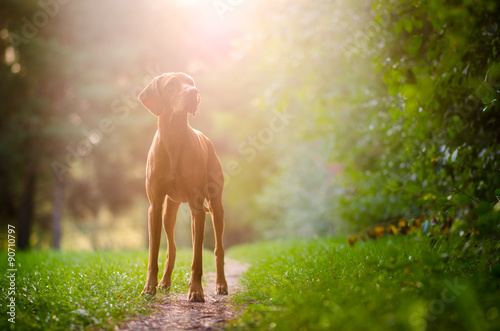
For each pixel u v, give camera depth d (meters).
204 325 3.30
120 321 3.42
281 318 2.94
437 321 2.57
